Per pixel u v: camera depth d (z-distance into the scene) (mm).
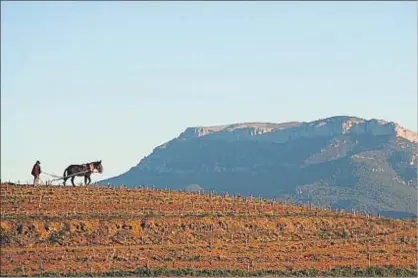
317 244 87812
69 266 72188
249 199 104438
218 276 66812
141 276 66062
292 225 92812
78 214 86812
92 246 80938
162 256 77812
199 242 85500
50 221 83438
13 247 78812
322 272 71312
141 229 85438
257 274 68500
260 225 91000
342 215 100062
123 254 77500
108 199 92688
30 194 90875
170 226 86812
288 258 79938
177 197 98188
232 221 90250
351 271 72438
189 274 67438
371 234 94688
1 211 85375
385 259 81688
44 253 76500
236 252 81812
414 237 93750
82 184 99625
